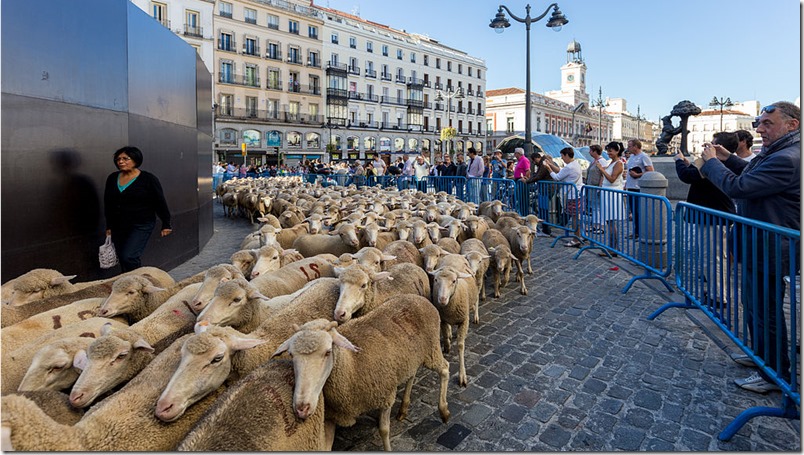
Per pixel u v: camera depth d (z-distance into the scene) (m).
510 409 3.52
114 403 2.38
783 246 3.29
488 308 5.86
